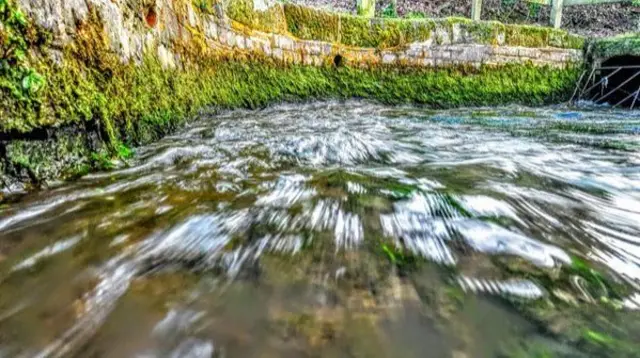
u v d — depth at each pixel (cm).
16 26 157
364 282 110
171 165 244
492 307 100
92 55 215
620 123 545
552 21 855
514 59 784
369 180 219
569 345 87
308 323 93
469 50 754
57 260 119
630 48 768
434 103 730
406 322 94
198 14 428
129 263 119
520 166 266
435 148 342
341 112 605
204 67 448
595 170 256
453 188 204
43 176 171
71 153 190
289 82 627
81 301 100
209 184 205
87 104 203
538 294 106
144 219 152
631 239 144
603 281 113
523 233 146
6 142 154
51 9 180
